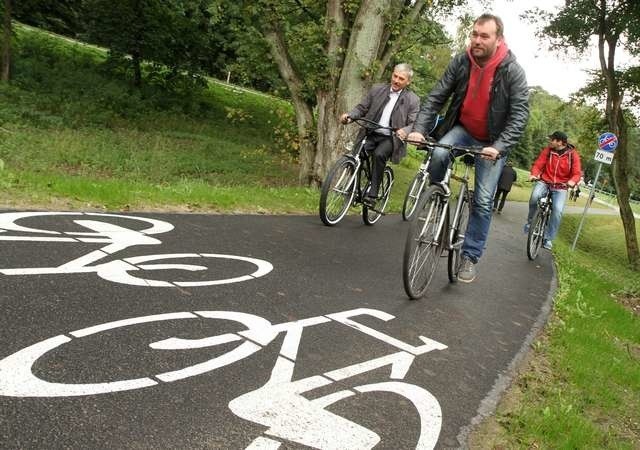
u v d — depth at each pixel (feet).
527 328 17.95
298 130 45.98
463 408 11.09
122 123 73.97
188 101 93.81
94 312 11.29
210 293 13.67
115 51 86.94
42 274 12.59
